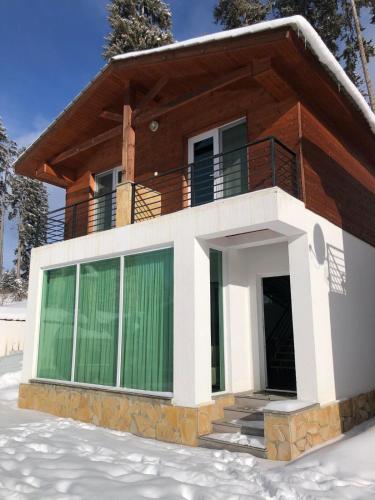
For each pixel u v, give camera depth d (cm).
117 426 700
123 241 767
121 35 2128
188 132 893
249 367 764
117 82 881
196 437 599
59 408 809
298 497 380
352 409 685
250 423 621
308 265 638
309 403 578
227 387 717
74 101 945
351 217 838
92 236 826
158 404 650
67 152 1048
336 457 486
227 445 570
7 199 4012
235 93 823
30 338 917
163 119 947
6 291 3497
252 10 2020
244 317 775
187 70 808
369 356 796
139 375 704
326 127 805
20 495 355
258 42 657
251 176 757
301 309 628
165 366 671
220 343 735
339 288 727
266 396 701
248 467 486
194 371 619
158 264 719
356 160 917
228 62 746
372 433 564
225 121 837
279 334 812
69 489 375
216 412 658
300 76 707
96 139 964
